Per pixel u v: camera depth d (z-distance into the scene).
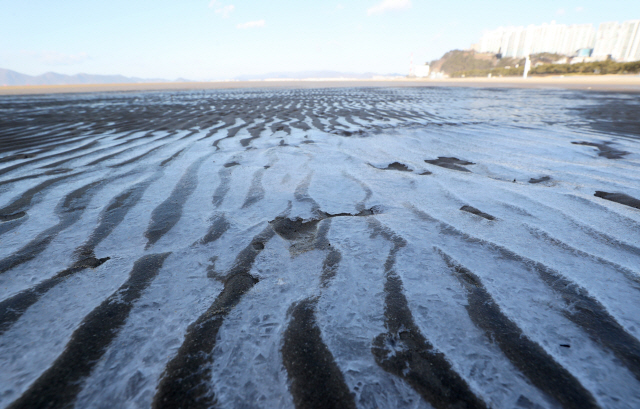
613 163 3.30
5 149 4.02
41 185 2.72
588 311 1.22
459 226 1.94
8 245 1.74
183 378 0.97
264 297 1.33
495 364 1.01
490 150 3.97
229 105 9.64
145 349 1.08
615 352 1.05
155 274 1.49
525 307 1.25
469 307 1.26
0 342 1.10
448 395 0.92
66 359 1.04
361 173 3.06
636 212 2.09
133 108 8.90
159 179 2.88
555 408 0.88
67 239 1.82
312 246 1.75
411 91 16.42
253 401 0.91
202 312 1.25
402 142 4.47
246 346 1.08
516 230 1.88
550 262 1.54
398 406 0.89
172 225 1.99
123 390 0.94
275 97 12.78
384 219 2.06
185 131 5.29
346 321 1.20
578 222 1.96
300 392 0.93
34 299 1.31
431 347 1.08
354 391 0.93
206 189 2.62
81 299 1.32
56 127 5.66
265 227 1.97
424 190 2.59
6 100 12.30
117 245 1.76
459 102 10.27
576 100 10.43
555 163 3.34
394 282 1.42
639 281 1.39
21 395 0.92
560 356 1.04
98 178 2.90
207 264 1.58
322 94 14.44
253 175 2.97
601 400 0.90
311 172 3.08
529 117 6.73
